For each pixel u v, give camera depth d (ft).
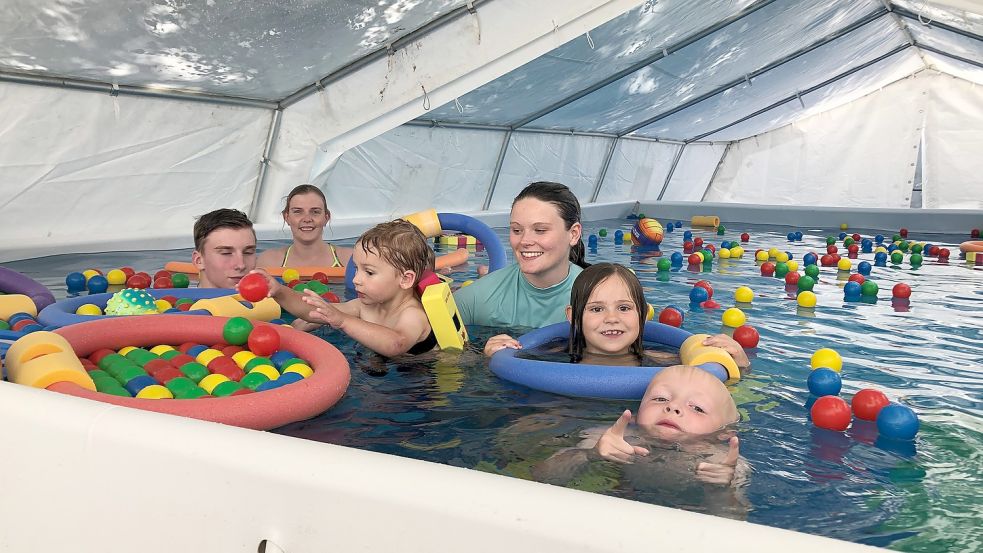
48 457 4.10
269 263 16.20
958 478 5.63
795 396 7.73
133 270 15.14
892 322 11.64
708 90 33.24
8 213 17.53
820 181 45.57
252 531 3.63
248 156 21.70
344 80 21.53
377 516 3.33
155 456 3.80
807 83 37.83
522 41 20.79
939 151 41.93
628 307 8.91
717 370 8.02
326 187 23.99
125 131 18.61
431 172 27.09
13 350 6.99
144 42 16.42
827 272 17.57
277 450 3.62
